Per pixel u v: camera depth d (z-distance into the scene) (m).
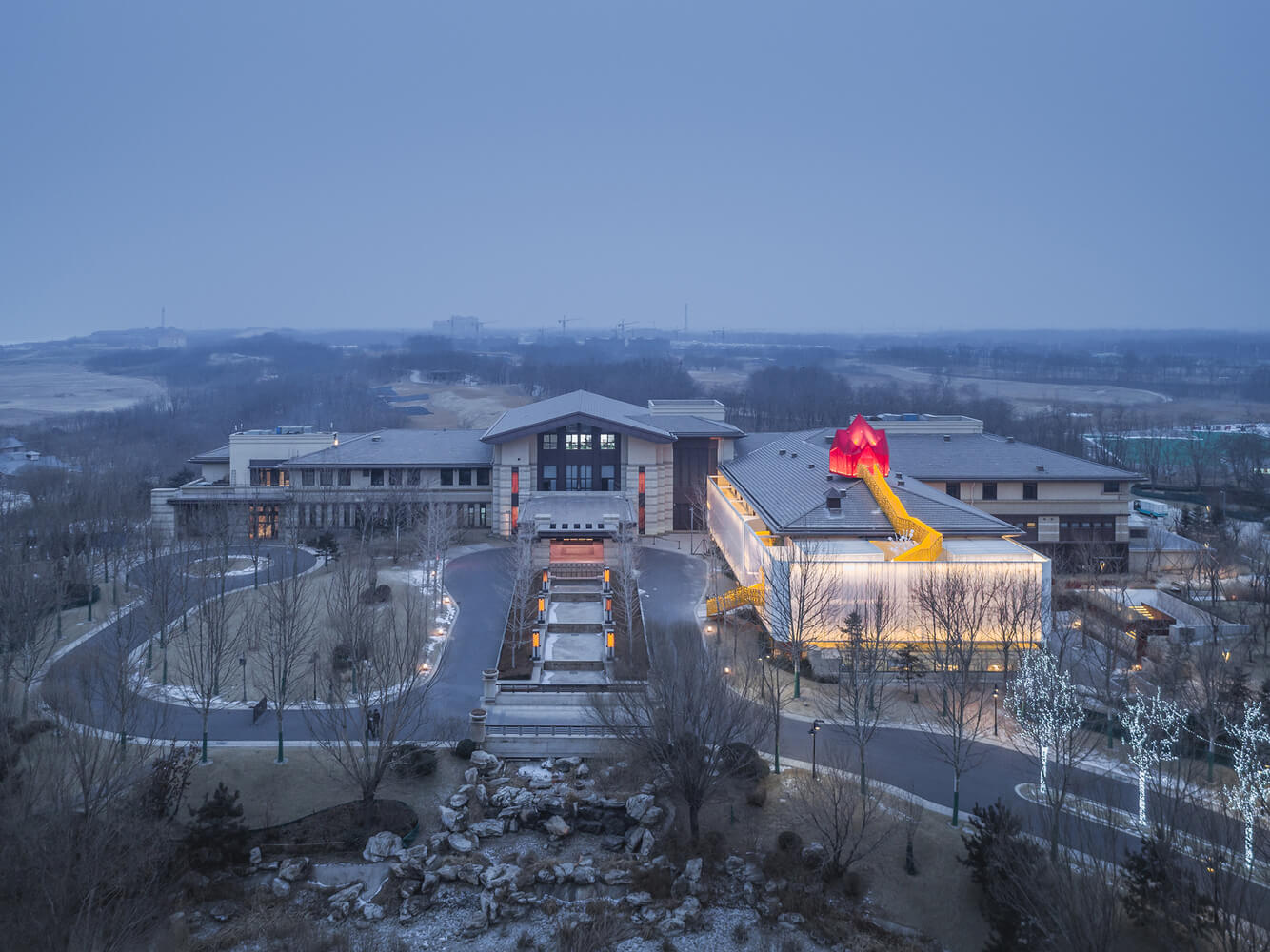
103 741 70.38
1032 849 52.78
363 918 57.28
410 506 133.25
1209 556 111.00
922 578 87.12
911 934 55.75
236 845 61.16
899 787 67.56
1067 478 120.38
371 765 66.31
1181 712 69.88
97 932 48.91
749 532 105.69
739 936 55.97
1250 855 51.81
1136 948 49.62
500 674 86.25
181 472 175.62
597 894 59.84
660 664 74.94
